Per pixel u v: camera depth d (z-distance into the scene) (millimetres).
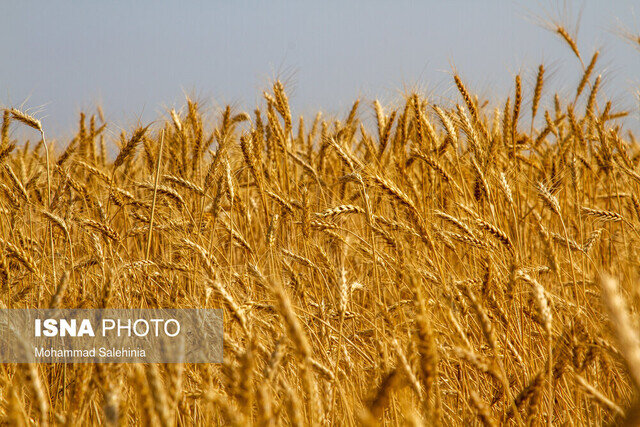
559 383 5375
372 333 6000
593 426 5051
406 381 3318
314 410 3346
